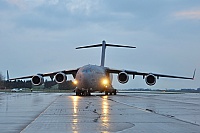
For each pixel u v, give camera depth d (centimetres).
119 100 3350
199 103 2848
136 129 1215
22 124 1356
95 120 1491
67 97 4206
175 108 2222
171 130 1190
